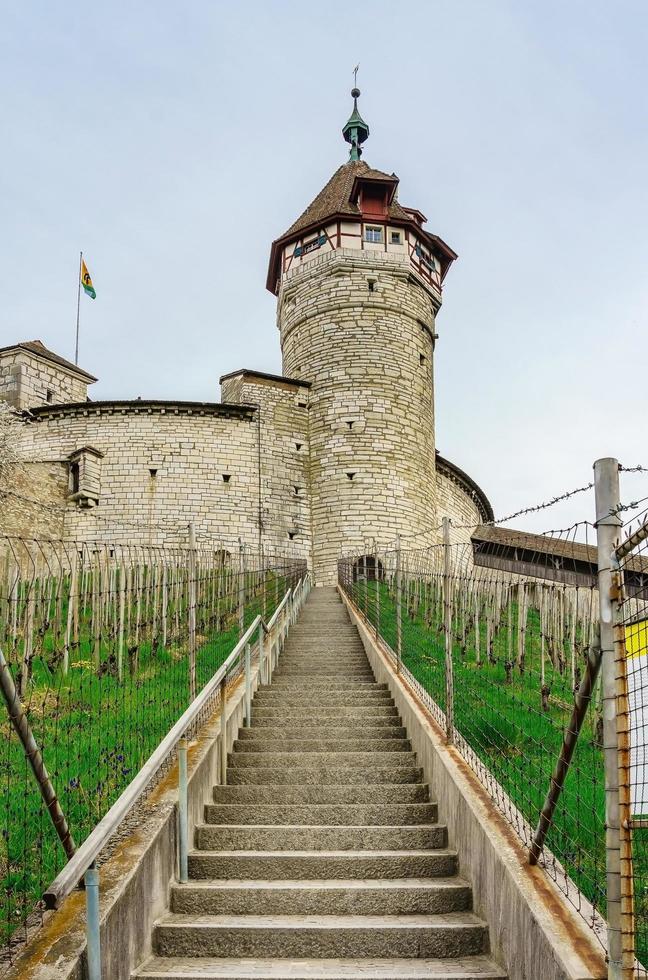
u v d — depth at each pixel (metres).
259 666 10.91
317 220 39.94
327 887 5.77
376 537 36.25
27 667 8.15
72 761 7.18
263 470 36.66
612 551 4.25
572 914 4.41
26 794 5.76
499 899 5.09
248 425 36.91
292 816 6.98
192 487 35.69
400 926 5.31
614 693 4.08
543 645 8.72
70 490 34.97
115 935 4.68
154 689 9.22
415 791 7.39
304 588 25.33
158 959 5.20
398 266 39.50
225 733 7.98
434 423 41.31
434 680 9.99
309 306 39.59
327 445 37.59
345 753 8.09
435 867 6.17
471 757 7.00
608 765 4.05
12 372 37.50
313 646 14.61
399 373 38.56
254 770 7.78
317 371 38.59
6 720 7.74
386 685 10.77
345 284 38.97
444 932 5.29
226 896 5.75
